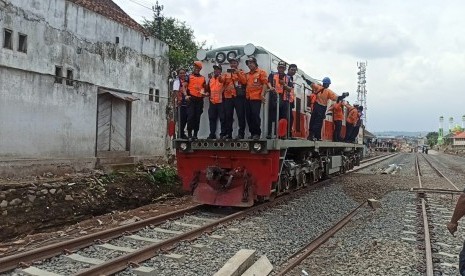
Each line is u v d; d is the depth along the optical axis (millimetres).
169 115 19172
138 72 17047
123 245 7199
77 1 15148
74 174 12945
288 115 11305
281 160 11109
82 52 14031
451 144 110438
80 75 13953
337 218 10172
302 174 13750
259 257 6695
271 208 10867
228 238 7848
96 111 14742
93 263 6137
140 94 17203
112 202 12320
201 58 11711
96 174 13102
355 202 12648
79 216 11133
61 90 13188
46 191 10742
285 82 10828
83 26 14055
